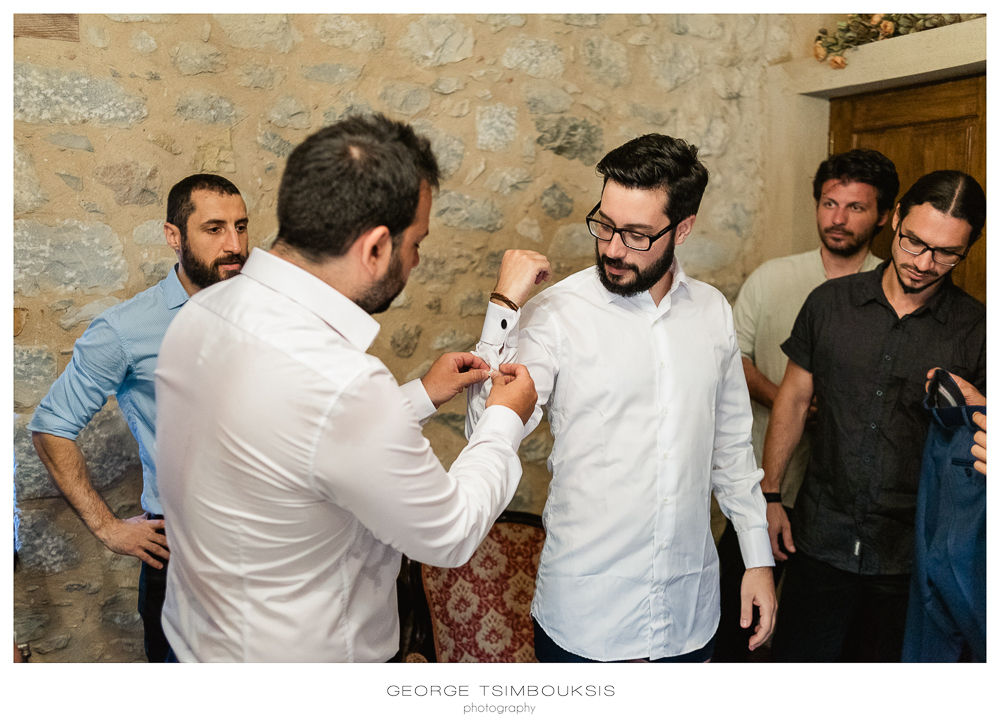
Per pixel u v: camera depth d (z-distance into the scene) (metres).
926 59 2.03
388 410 0.89
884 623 1.80
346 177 0.89
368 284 0.96
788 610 1.89
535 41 2.15
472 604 1.96
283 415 0.88
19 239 1.73
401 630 1.90
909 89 2.19
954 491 1.65
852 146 2.36
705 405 1.42
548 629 1.44
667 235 1.30
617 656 1.41
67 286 1.78
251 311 0.92
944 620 1.68
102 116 1.77
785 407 1.89
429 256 2.11
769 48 2.34
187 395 0.95
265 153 1.93
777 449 1.89
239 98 1.89
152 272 1.85
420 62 2.05
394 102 2.03
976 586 1.66
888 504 1.74
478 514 0.99
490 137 2.13
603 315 1.39
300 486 0.92
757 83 2.36
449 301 2.15
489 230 2.16
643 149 1.26
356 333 0.95
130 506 1.88
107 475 1.85
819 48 2.24
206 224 1.66
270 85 1.92
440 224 2.11
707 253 2.39
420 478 0.91
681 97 2.31
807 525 1.85
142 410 1.67
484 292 2.18
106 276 1.81
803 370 1.86
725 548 2.16
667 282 1.43
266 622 1.02
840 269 2.14
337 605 1.07
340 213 0.90
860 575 1.78
